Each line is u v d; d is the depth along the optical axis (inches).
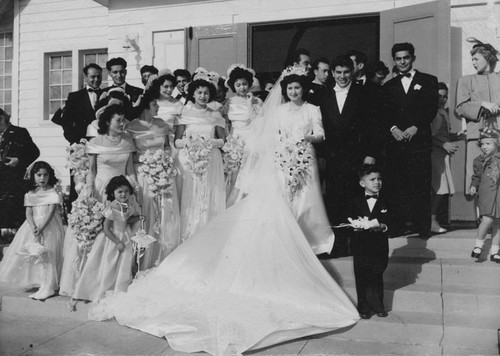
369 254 185.3
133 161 233.9
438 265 205.8
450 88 265.7
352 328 181.0
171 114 239.8
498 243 209.0
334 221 223.5
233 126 248.1
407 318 182.7
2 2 403.2
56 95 400.8
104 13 385.1
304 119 217.0
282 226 198.8
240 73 249.6
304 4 312.7
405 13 280.2
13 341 186.5
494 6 261.0
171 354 172.1
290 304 183.0
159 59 343.3
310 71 251.4
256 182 213.0
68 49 392.8
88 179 228.1
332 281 191.3
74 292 212.7
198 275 199.5
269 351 172.1
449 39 264.1
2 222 276.7
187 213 231.5
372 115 221.5
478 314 185.6
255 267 191.2
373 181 187.2
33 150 295.1
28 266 222.4
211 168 232.5
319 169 235.3
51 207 226.7
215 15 330.6
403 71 236.5
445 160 246.4
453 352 166.9
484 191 205.3
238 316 177.2
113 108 220.2
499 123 229.3
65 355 174.2
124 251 213.8
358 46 336.2
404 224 236.4
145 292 202.8
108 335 189.3
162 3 340.8
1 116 288.8
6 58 414.0
